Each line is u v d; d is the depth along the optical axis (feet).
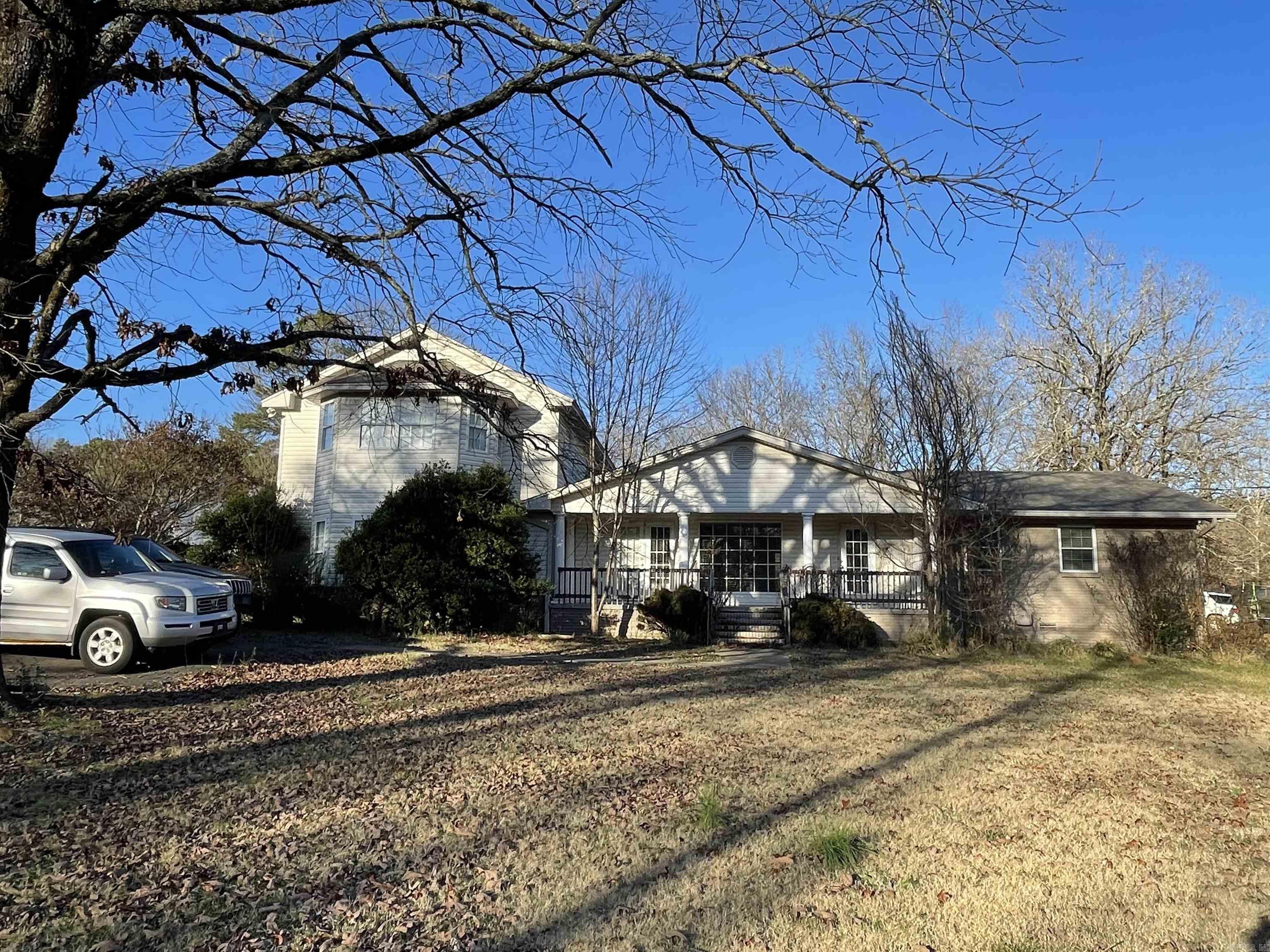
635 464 64.90
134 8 20.59
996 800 18.97
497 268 29.76
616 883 13.93
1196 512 57.41
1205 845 16.52
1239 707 34.22
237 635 51.60
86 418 21.25
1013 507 58.34
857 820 17.25
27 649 41.14
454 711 28.76
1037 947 11.96
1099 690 38.47
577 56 22.39
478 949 11.64
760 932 12.22
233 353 21.98
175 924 12.18
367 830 16.25
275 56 24.66
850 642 57.31
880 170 20.92
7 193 21.59
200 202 22.08
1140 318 99.86
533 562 59.67
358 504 66.13
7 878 13.55
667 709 30.12
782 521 70.23
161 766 20.48
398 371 27.71
